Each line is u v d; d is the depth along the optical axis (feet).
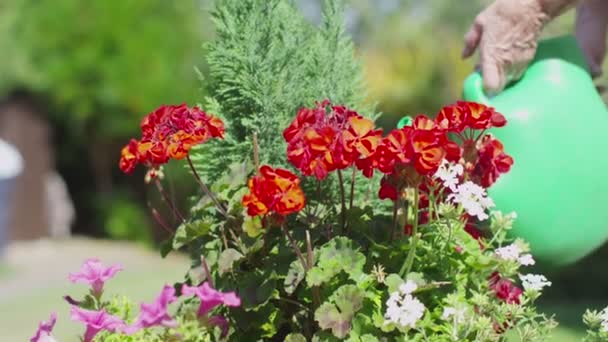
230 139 9.73
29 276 41.98
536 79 10.65
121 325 8.27
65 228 58.95
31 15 57.11
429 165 7.87
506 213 10.31
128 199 61.26
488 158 9.37
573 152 10.32
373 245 8.46
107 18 57.88
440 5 58.44
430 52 56.59
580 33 11.98
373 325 8.13
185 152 8.44
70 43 57.72
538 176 10.27
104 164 61.77
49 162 58.70
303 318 8.58
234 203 8.66
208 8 10.17
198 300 8.87
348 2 10.69
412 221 9.05
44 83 57.41
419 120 8.14
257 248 8.52
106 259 48.57
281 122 9.77
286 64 10.00
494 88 10.61
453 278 8.59
